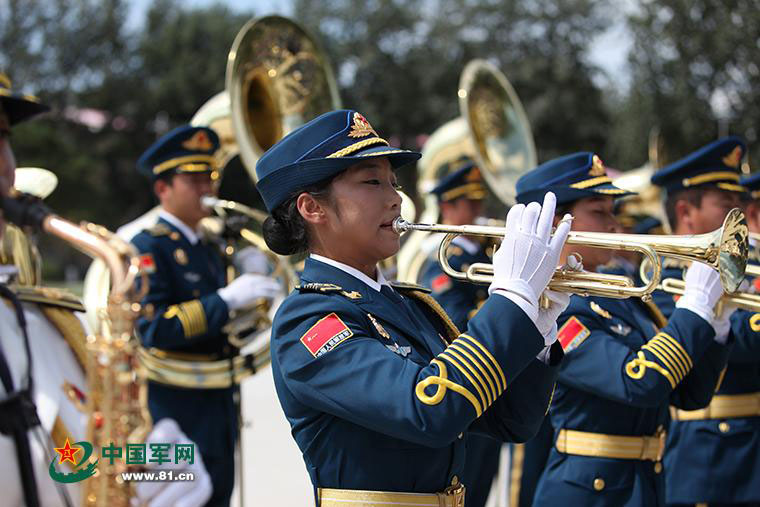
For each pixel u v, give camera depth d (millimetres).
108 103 42750
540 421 2801
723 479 4539
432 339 2795
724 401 4578
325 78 6391
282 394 2680
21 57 43875
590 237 2674
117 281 2447
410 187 31781
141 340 5293
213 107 6355
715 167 4562
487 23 38531
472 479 5488
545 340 2566
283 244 2785
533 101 36906
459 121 8969
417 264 7445
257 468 7172
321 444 2633
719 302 3705
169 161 5688
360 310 2617
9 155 2484
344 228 2641
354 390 2443
